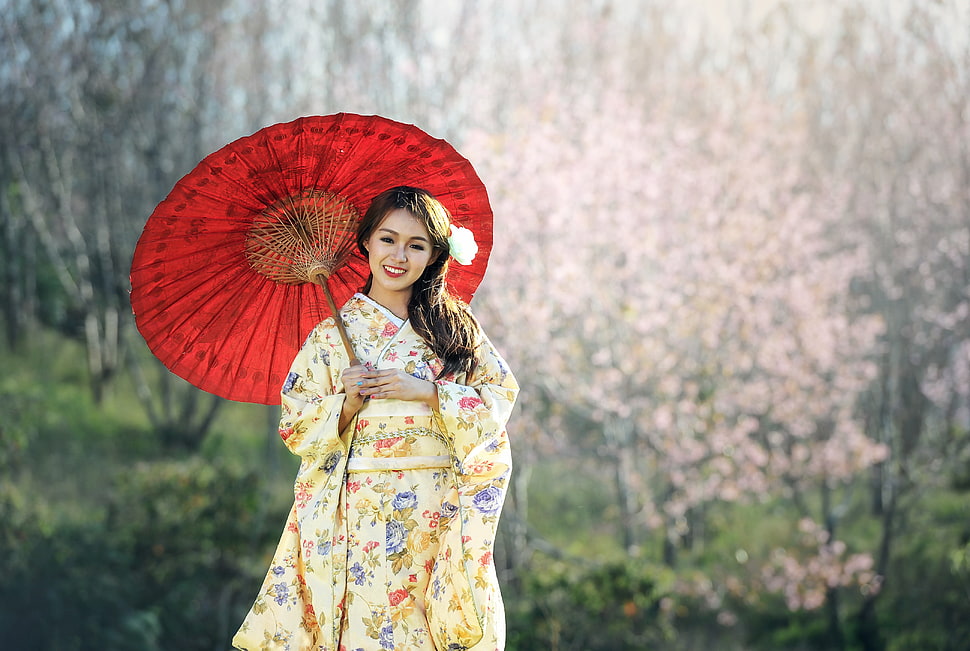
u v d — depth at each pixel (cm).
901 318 1608
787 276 1449
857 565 1326
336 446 266
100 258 1750
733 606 1351
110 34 1673
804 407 1374
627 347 1346
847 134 1733
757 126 1522
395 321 278
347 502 266
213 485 1240
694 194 1416
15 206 1744
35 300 1819
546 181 1241
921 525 1496
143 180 1811
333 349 279
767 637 1291
